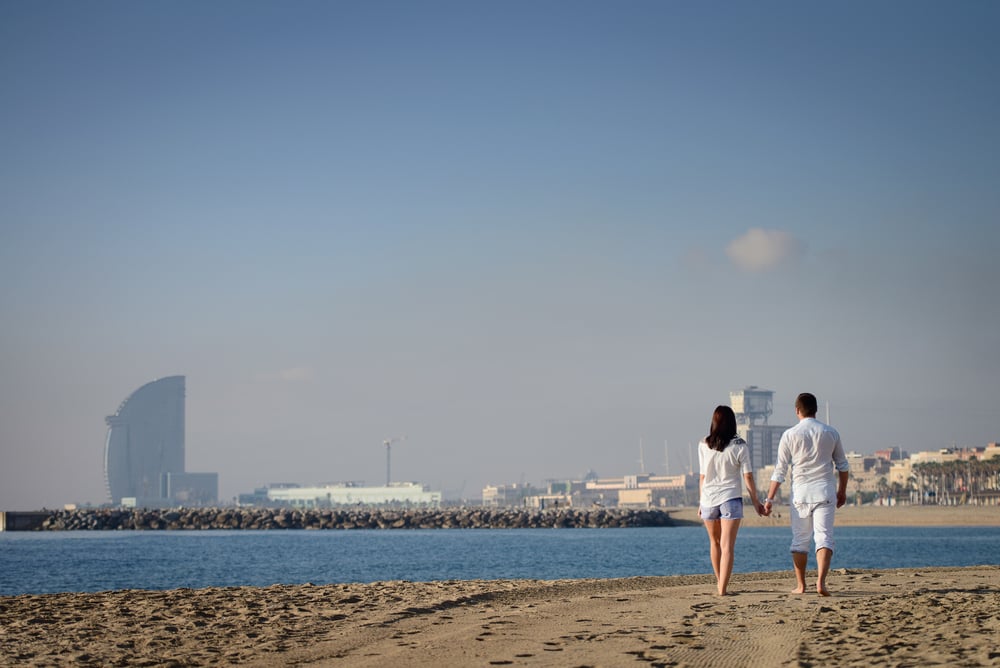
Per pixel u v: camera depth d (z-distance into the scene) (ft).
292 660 41.32
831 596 55.42
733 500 57.26
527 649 42.06
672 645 41.55
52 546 358.23
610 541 395.96
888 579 69.10
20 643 46.06
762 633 44.01
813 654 38.32
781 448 56.34
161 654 43.29
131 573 196.34
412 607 56.85
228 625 51.37
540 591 66.74
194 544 372.17
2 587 164.04
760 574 78.84
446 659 40.29
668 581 74.08
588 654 40.27
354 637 47.11
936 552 273.33
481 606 58.80
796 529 56.70
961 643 38.70
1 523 647.97
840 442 55.88
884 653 37.58
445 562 227.81
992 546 314.55
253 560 244.83
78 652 43.78
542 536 480.23
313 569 202.69
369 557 257.96
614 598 60.23
